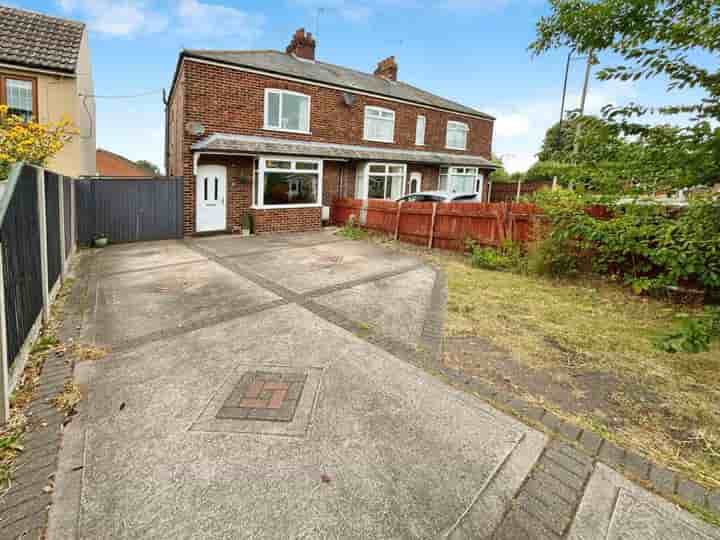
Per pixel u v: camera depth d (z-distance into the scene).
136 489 2.21
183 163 11.27
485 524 2.03
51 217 5.53
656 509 2.13
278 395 3.21
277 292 6.07
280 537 1.93
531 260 7.57
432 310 5.39
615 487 2.29
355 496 2.19
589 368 3.77
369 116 15.67
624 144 3.71
